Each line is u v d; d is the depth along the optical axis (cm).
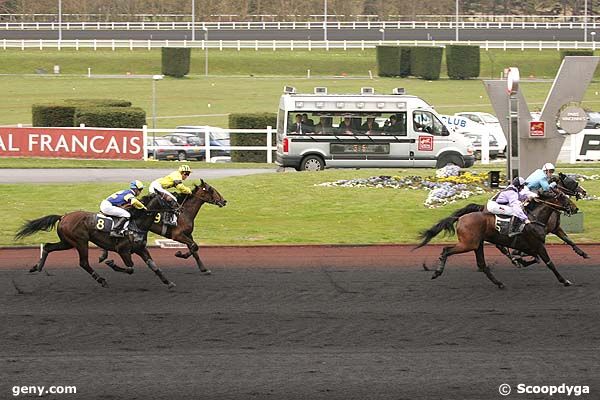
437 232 1928
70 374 1384
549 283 1962
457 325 1648
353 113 3569
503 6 13150
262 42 8894
